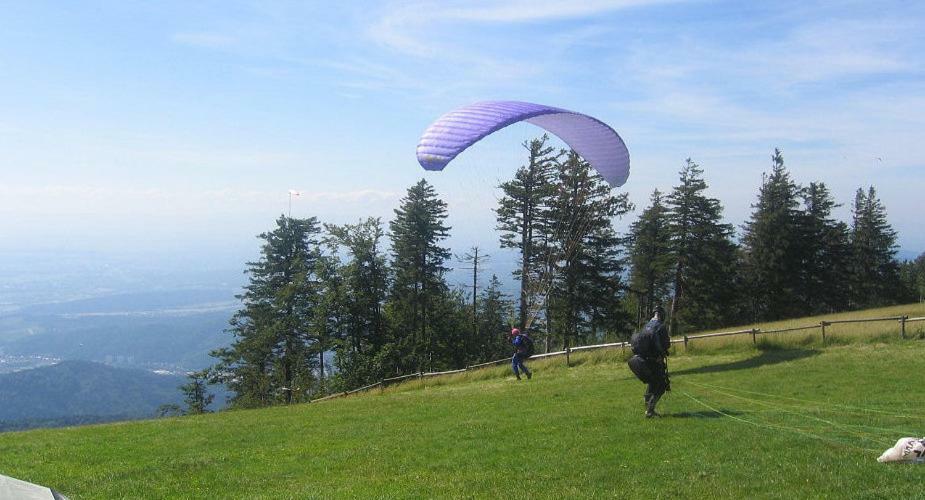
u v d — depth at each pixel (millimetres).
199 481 11219
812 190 70438
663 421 13195
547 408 16484
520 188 51094
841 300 68875
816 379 17906
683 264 58469
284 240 59750
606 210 47906
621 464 10227
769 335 25203
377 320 59125
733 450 10547
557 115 20453
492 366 31359
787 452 10148
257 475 11500
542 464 10617
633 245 65250
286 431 16250
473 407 17969
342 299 54844
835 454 9805
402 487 9852
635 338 13695
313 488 10195
